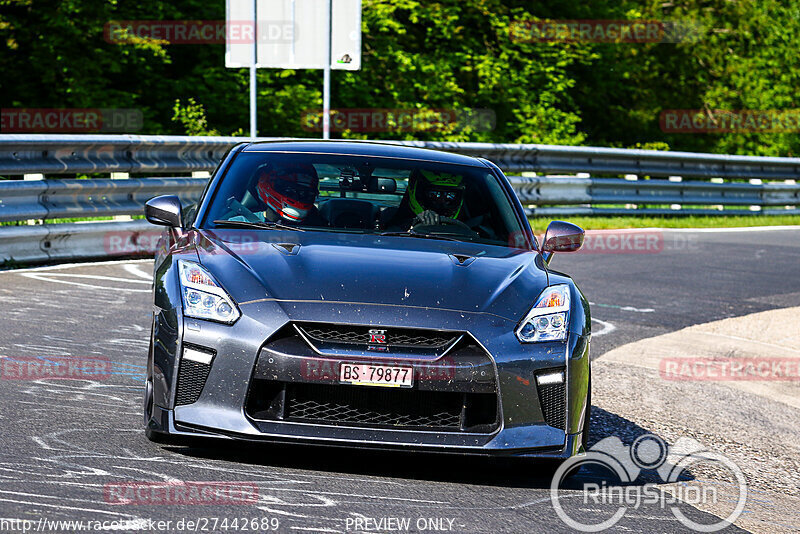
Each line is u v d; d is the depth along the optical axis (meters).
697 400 15.55
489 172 13.92
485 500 9.61
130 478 9.24
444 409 9.96
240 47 38.03
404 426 9.83
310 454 10.64
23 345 14.99
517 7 66.38
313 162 13.22
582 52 65.94
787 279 29.17
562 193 39.78
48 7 49.41
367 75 59.81
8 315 17.17
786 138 81.50
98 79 50.62
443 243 12.09
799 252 35.72
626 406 14.75
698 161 46.53
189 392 9.91
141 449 10.23
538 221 38.25
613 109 73.94
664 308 23.31
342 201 12.57
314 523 8.38
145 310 18.58
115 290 20.47
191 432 9.80
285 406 9.73
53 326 16.56
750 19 79.44
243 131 54.75
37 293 19.50
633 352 18.58
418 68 60.03
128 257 25.45
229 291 10.05
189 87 54.38
